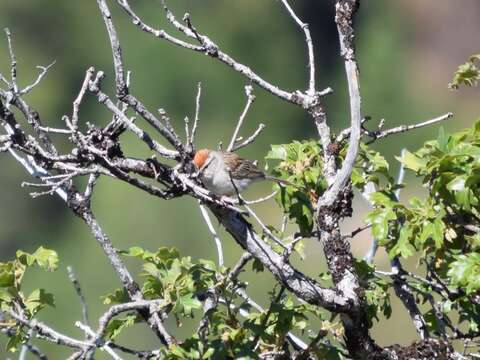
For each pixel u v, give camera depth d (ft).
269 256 29.89
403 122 169.27
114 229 137.59
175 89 168.86
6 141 29.73
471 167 29.96
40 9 171.94
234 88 170.09
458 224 31.35
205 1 178.50
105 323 27.48
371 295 30.40
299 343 32.60
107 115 160.76
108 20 28.91
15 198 147.64
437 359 30.01
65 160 29.76
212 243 136.56
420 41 180.14
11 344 30.40
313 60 30.25
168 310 30.27
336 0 29.19
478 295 31.68
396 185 31.73
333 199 29.60
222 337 29.37
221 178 38.09
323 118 30.25
